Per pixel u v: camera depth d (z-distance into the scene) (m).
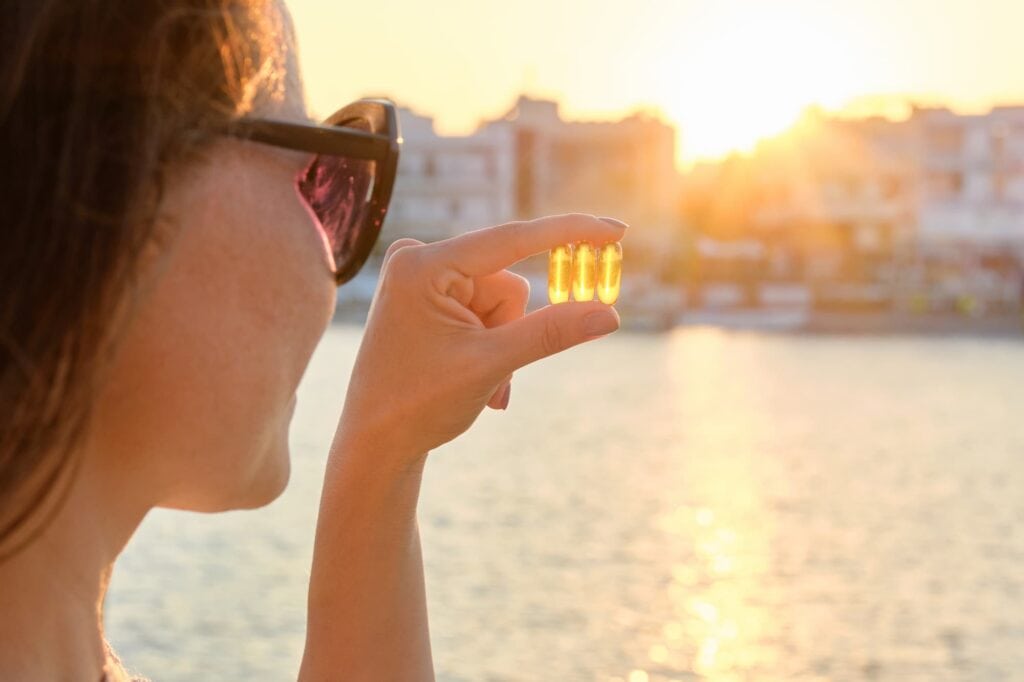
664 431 28.70
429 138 71.31
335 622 0.88
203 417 0.63
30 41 0.55
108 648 0.71
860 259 72.56
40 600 0.61
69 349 0.56
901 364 46.88
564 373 43.34
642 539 17.17
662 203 76.12
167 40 0.58
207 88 0.60
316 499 17.94
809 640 12.33
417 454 0.83
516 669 11.15
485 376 0.78
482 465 23.50
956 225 71.38
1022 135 70.62
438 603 13.47
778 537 17.58
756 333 64.94
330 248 0.70
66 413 0.56
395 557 0.88
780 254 73.69
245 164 0.63
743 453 25.50
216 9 0.60
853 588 14.59
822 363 47.38
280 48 0.67
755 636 12.47
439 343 0.80
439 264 0.79
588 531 17.58
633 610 13.32
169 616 11.73
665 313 66.81
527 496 20.36
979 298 68.94
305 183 0.70
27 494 0.57
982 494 21.06
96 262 0.56
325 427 26.91
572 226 0.80
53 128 0.56
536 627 12.55
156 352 0.61
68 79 0.56
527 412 32.09
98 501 0.63
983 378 41.56
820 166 73.69
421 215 71.00
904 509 19.72
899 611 13.51
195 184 0.61
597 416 31.42
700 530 17.91
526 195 74.06
